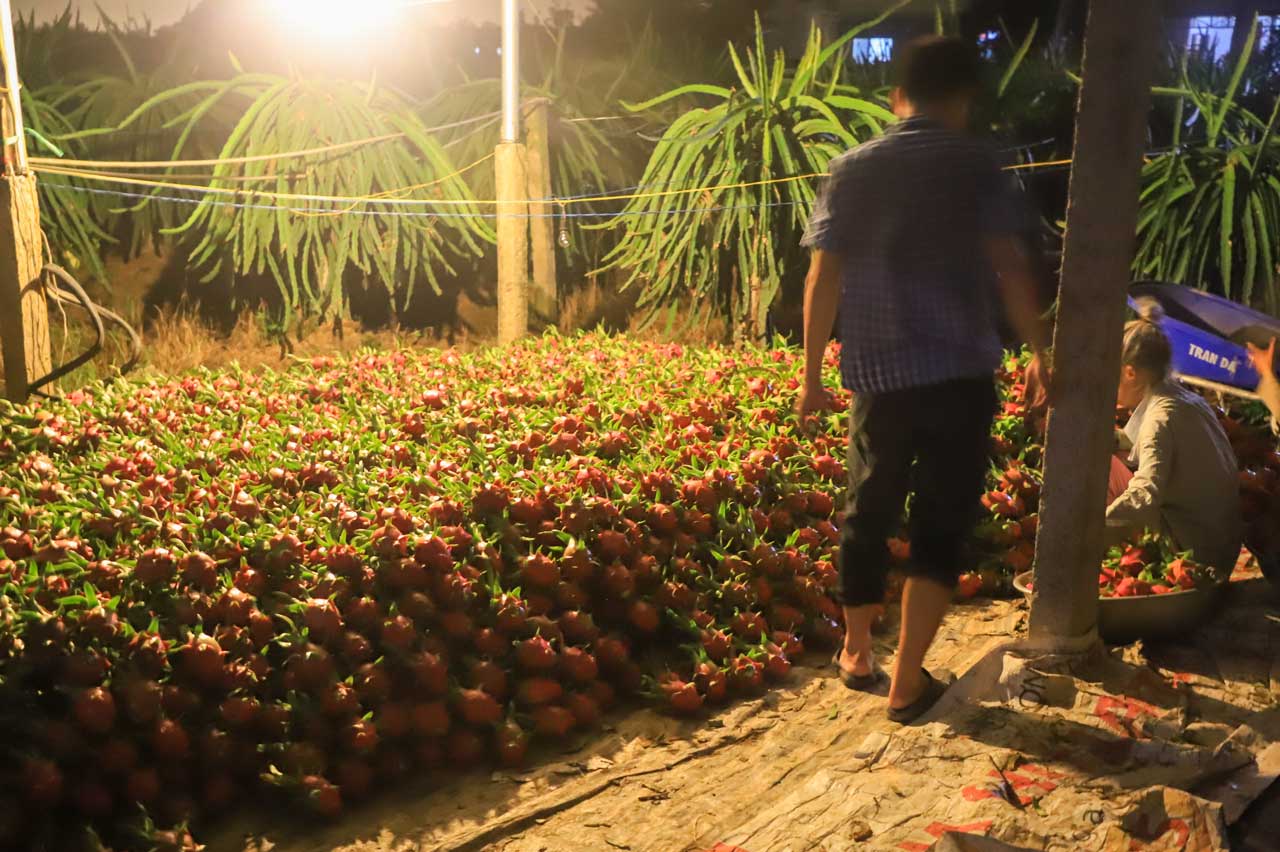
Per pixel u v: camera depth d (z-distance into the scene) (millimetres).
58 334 7141
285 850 2371
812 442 4066
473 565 2912
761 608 3297
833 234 2420
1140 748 2420
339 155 7305
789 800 2342
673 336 7293
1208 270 6332
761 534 3473
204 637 2477
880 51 9227
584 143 7891
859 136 7285
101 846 2270
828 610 3338
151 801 2395
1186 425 3248
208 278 7371
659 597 3123
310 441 3863
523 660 2760
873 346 2430
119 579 2658
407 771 2664
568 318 7918
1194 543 3268
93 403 4375
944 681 2926
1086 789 2299
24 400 5141
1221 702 2680
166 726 2393
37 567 2693
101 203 7488
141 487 3250
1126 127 2521
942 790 2318
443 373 5043
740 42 9508
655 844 2299
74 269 7383
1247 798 2244
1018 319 2422
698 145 6887
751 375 4789
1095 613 2801
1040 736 2508
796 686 3037
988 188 2359
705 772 2602
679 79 8570
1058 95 7688
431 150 7422
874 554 2711
